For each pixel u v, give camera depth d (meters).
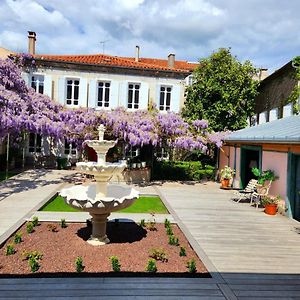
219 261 6.49
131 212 10.62
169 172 19.81
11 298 4.71
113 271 5.75
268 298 4.97
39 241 7.32
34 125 15.05
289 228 9.37
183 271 5.89
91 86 22.19
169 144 17.42
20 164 22.25
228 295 5.02
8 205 10.87
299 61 15.49
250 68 21.53
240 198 13.21
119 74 22.67
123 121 16.47
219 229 8.94
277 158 12.13
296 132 10.29
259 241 7.98
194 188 16.52
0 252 6.57
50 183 15.80
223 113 21.59
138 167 18.02
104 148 7.21
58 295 4.85
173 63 25.80
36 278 5.40
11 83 15.17
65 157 22.41
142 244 7.32
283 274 5.93
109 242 7.36
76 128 16.56
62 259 6.27
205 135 17.83
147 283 5.34
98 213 6.99
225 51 21.47
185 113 22.52
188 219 9.91
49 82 21.73
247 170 16.53
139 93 22.81
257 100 22.81
